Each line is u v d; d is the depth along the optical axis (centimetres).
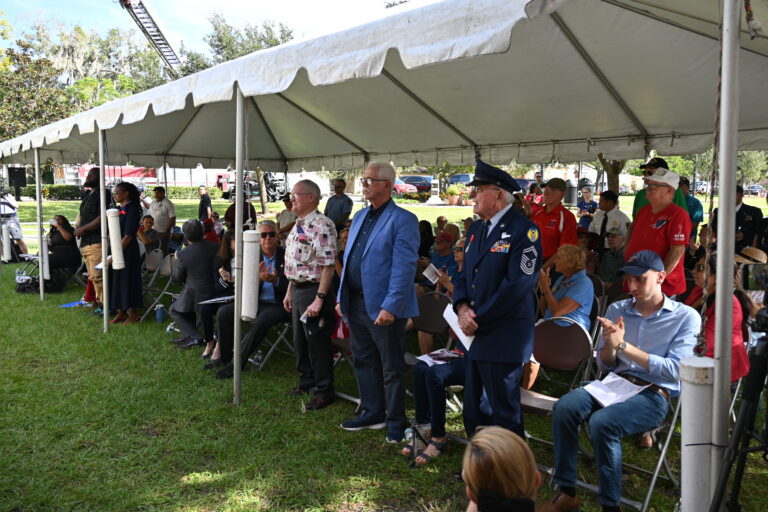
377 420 385
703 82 483
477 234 305
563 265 387
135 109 510
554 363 350
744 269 210
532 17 214
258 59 370
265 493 307
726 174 188
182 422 396
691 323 282
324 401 421
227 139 1019
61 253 841
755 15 238
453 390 411
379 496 304
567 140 745
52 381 473
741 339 276
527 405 305
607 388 281
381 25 279
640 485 313
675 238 407
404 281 344
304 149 1087
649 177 423
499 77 552
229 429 385
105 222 616
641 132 663
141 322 675
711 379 196
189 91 439
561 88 561
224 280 529
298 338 434
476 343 296
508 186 293
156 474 326
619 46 447
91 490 308
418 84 611
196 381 474
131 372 498
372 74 283
